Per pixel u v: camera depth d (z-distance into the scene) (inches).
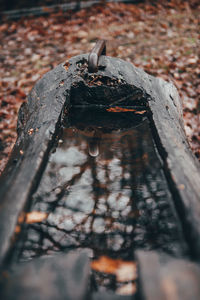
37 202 62.6
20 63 178.2
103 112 98.8
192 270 42.6
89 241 60.9
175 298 38.0
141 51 181.9
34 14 231.5
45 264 45.8
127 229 62.6
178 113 93.7
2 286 40.4
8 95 149.7
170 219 57.5
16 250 48.8
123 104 97.1
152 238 57.5
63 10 233.5
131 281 51.9
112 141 89.4
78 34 205.9
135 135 89.2
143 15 226.4
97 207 68.8
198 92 145.9
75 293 39.8
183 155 70.1
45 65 173.9
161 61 169.3
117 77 92.2
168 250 51.1
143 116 94.0
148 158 76.5
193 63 165.9
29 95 101.7
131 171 77.0
